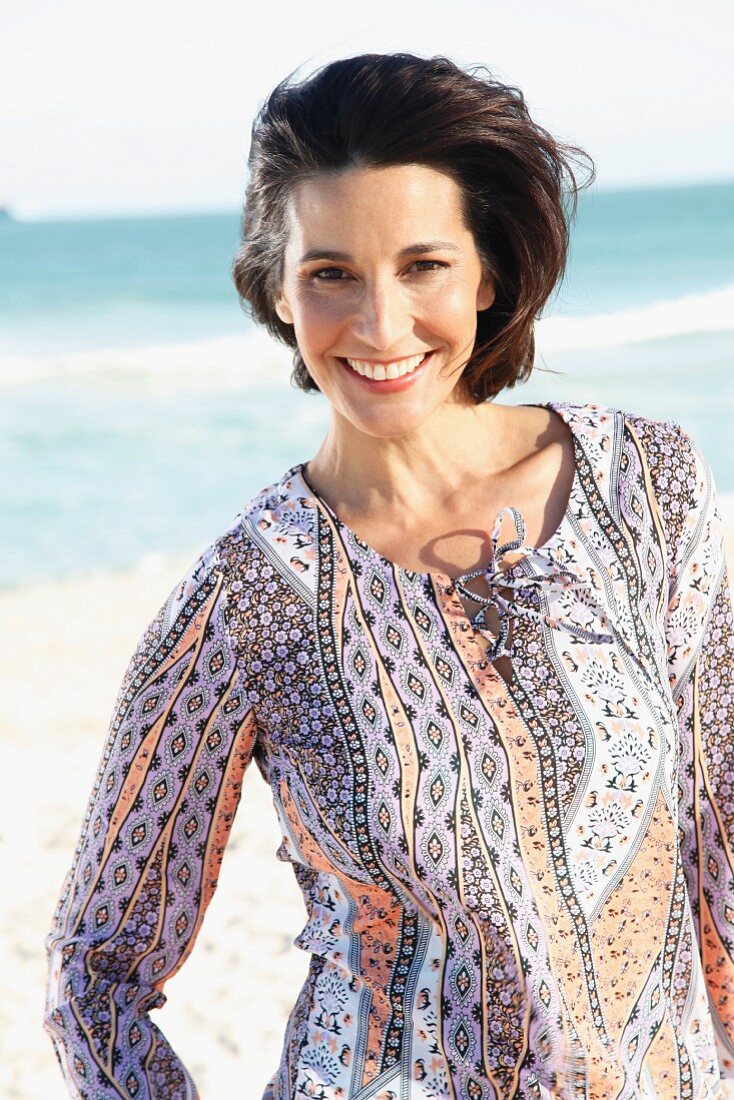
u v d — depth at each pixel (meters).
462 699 1.56
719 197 97.00
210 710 1.63
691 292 39.56
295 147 1.53
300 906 5.36
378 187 1.50
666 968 1.62
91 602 11.25
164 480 16.55
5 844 6.17
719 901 1.72
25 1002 4.80
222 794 1.69
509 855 1.53
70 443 18.95
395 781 1.55
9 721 8.07
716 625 1.69
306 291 1.56
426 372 1.57
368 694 1.57
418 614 1.59
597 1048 1.56
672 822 1.58
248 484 16.27
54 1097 4.20
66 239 70.25
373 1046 1.59
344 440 1.66
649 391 22.00
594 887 1.56
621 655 1.58
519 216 1.63
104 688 8.78
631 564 1.61
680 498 1.67
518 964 1.53
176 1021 4.54
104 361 25.94
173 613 1.63
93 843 1.68
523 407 1.74
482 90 1.56
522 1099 1.57
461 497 1.66
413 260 1.53
